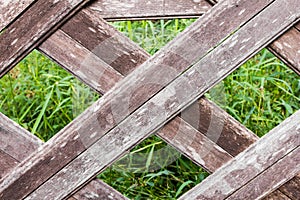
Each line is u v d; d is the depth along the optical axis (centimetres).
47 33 159
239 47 159
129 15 159
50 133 227
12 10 158
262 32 158
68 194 171
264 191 171
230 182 170
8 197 171
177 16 159
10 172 170
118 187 218
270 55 247
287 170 170
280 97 236
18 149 170
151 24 235
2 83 238
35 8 158
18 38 160
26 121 235
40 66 241
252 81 239
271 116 226
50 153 168
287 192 173
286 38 160
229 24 158
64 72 241
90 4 158
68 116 229
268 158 168
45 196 171
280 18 157
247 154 168
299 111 167
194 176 219
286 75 242
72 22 159
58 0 157
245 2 156
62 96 238
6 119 169
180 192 216
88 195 173
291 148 168
